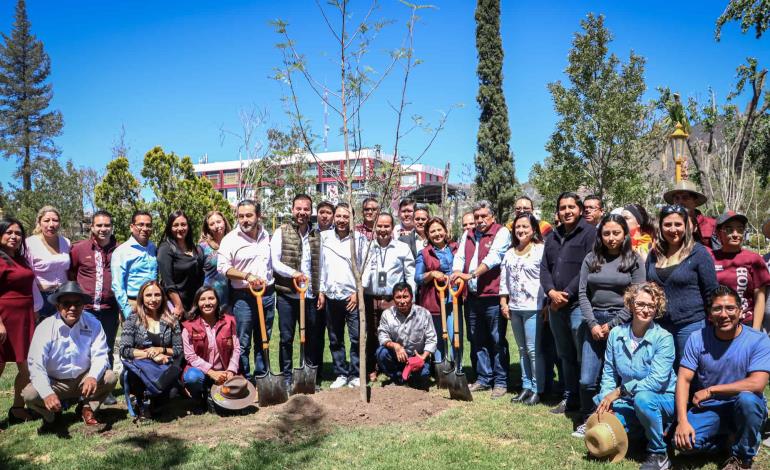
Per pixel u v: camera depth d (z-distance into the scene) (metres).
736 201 24.08
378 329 6.72
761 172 28.28
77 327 5.44
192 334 5.78
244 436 5.03
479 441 4.88
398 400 5.89
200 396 5.87
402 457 4.50
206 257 6.63
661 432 4.23
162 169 14.79
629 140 18.77
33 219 24.94
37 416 5.72
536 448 4.70
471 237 6.75
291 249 6.52
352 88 5.95
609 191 19.66
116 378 5.55
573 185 19.52
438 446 4.73
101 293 6.27
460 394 6.10
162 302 5.85
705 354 4.34
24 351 5.52
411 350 6.63
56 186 25.78
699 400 4.23
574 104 18.80
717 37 20.66
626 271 5.02
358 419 5.43
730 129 25.56
